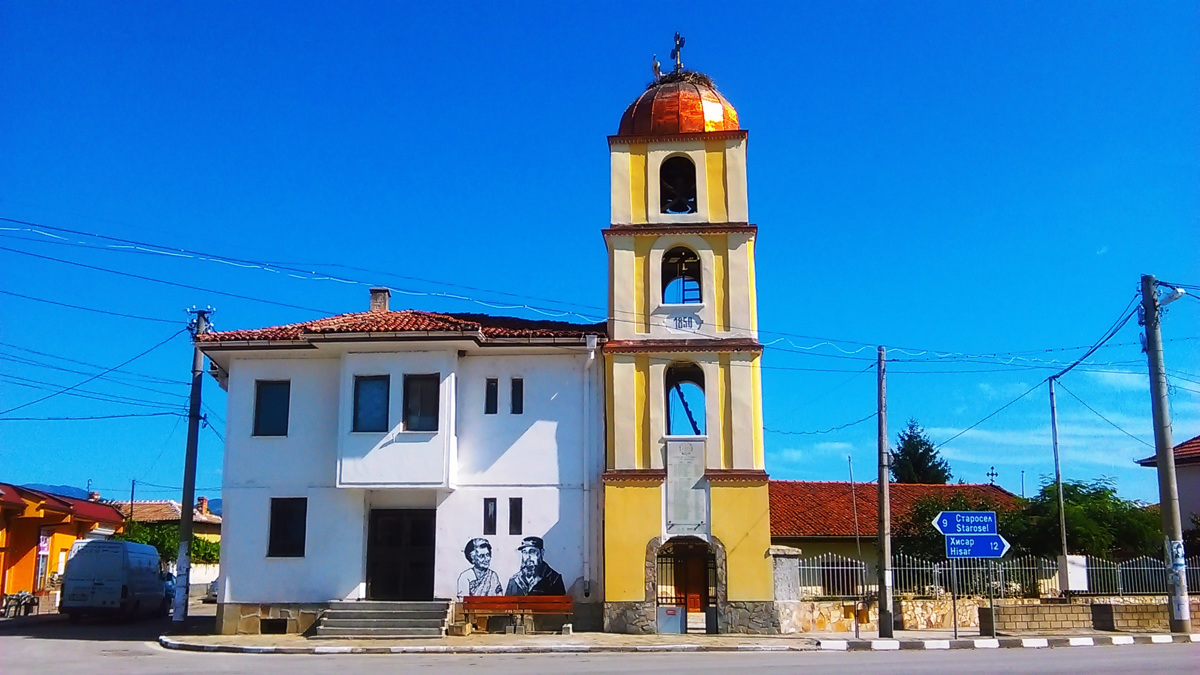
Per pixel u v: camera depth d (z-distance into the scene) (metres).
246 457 27.00
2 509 35.44
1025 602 28.06
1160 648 22.33
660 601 25.95
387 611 25.12
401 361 26.52
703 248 27.42
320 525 26.52
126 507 68.38
